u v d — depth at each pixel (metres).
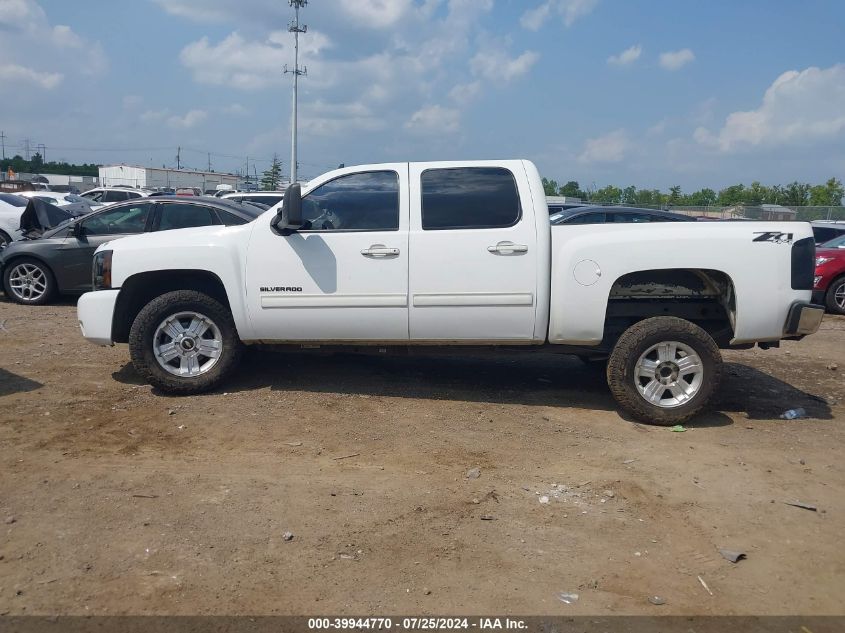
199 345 5.97
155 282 6.22
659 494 4.36
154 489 4.24
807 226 5.52
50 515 3.88
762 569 3.56
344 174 5.81
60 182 70.12
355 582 3.33
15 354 7.35
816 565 3.60
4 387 6.15
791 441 5.33
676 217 12.74
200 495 4.18
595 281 5.47
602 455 4.96
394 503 4.15
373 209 5.72
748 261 5.40
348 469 4.61
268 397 5.99
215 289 6.20
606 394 6.40
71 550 3.53
